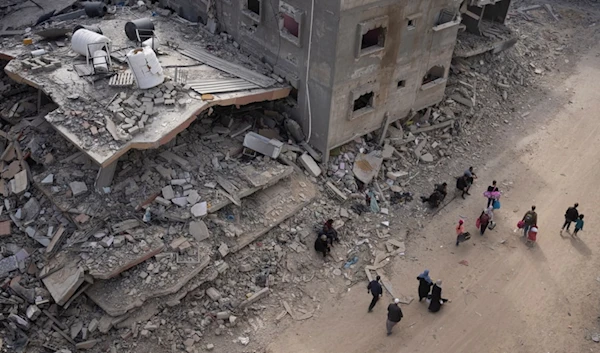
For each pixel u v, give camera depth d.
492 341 18.69
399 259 21.52
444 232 22.83
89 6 27.86
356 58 21.80
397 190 24.41
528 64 34.38
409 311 19.64
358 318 19.31
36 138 22.00
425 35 24.38
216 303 18.95
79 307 18.20
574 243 22.47
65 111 20.42
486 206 24.12
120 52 24.03
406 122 27.09
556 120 29.97
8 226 19.66
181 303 18.66
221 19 26.62
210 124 23.39
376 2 21.09
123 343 17.64
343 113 23.33
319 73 22.16
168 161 21.30
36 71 22.58
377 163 24.78
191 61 24.38
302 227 21.62
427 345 18.50
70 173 20.55
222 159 22.16
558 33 38.22
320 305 19.70
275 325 18.94
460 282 20.72
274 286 19.97
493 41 31.38
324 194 23.05
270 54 24.41
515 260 21.69
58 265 18.42
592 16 40.56
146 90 21.48
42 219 19.80
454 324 19.22
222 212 20.77
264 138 22.92
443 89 27.81
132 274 18.45
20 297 18.02
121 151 19.05
